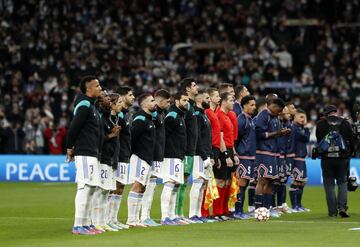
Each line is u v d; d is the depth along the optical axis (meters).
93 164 31.66
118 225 34.38
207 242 28.58
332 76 84.00
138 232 32.28
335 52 88.94
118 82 83.00
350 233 31.50
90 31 91.75
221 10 95.00
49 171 70.56
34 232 32.78
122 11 94.31
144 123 34.69
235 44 90.94
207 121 37.81
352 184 41.25
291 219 39.09
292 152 44.84
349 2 95.38
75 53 87.00
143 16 94.62
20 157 71.12
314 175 67.12
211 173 37.78
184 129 36.47
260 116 40.50
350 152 40.94
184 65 87.06
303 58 88.75
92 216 33.28
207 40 91.88
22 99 79.44
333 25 93.31
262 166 40.47
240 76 82.94
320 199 52.78
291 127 44.91
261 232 32.00
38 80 82.62
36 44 87.81
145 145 34.88
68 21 92.38
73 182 69.56
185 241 28.89
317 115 76.56
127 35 91.81
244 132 39.84
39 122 74.81
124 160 34.53
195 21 94.38
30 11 93.25
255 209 40.62
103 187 32.91
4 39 88.56
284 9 95.38
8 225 35.81
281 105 40.53
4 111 77.75
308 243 28.28
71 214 42.38
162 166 36.28
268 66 85.62
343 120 40.75
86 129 31.62
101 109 33.06
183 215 39.84
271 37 92.12
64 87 79.88
